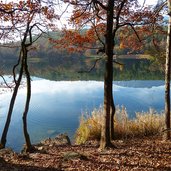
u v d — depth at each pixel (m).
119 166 8.39
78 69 65.12
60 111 25.47
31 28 10.44
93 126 13.62
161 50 11.93
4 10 8.79
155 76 47.78
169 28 10.62
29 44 10.72
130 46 12.30
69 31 11.19
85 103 28.83
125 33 12.16
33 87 41.59
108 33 9.90
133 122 13.71
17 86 11.30
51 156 10.10
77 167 8.35
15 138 17.56
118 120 13.53
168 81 10.98
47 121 21.86
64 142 12.88
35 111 25.58
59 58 81.69
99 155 9.70
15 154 10.27
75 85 43.00
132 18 11.48
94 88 39.25
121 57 72.62
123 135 12.99
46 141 13.12
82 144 12.41
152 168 8.12
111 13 9.80
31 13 9.36
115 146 10.55
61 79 51.84
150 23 11.16
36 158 9.75
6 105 28.25
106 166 8.41
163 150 10.03
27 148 11.16
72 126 20.27
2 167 8.20
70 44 11.34
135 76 48.53
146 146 10.73
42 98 32.25
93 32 11.42
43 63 80.94
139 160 8.95
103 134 10.48
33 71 63.41
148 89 35.62
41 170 7.99
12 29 9.77
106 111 10.27
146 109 24.31
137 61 69.25
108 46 9.95
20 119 22.72
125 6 11.35
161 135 12.44
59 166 8.48
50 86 42.47
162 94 31.66
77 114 24.09
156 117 13.93
